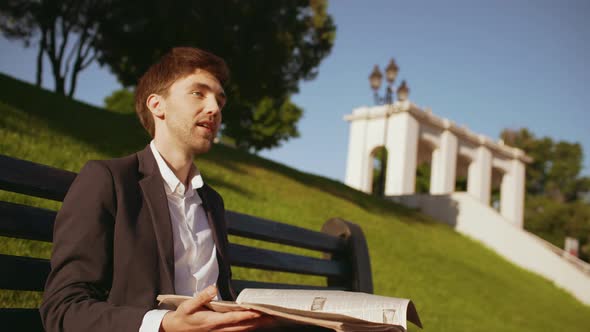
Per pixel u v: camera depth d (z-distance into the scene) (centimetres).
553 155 6231
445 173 3039
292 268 244
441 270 1136
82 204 147
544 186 6231
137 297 147
